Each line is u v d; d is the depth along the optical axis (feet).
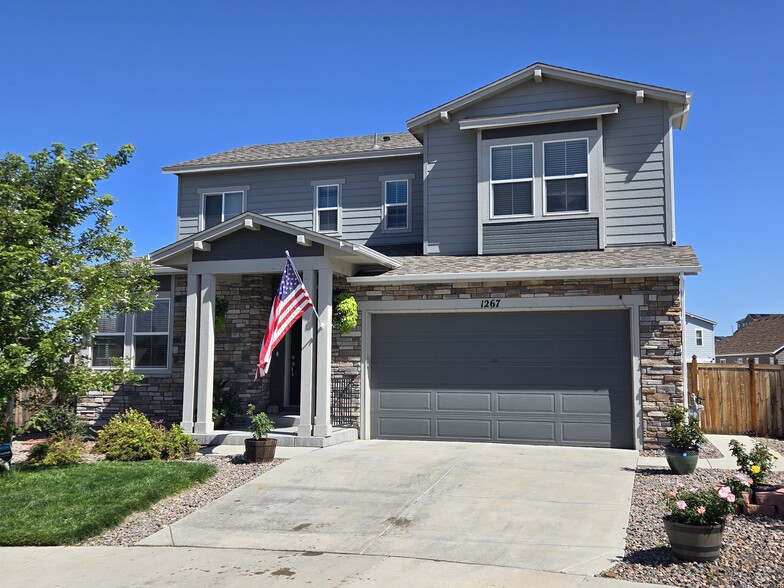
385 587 21.43
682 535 22.29
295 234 43.80
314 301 44.32
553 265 44.73
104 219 39.27
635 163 49.55
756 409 50.67
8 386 33.53
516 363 45.39
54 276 34.76
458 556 24.07
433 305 46.70
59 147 38.27
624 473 34.86
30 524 27.94
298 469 36.40
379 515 28.89
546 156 50.42
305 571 23.12
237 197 63.16
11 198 35.68
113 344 55.31
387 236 59.00
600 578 21.45
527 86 51.75
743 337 137.18
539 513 28.30
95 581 22.71
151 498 31.48
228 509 30.53
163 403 53.72
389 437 47.19
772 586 20.02
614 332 43.78
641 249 47.65
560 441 43.98
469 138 53.26
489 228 51.08
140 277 41.01
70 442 42.01
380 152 58.80
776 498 27.09
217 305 50.21
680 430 35.09
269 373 52.90
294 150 64.49
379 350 48.01
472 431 45.80
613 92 50.16
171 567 23.93
